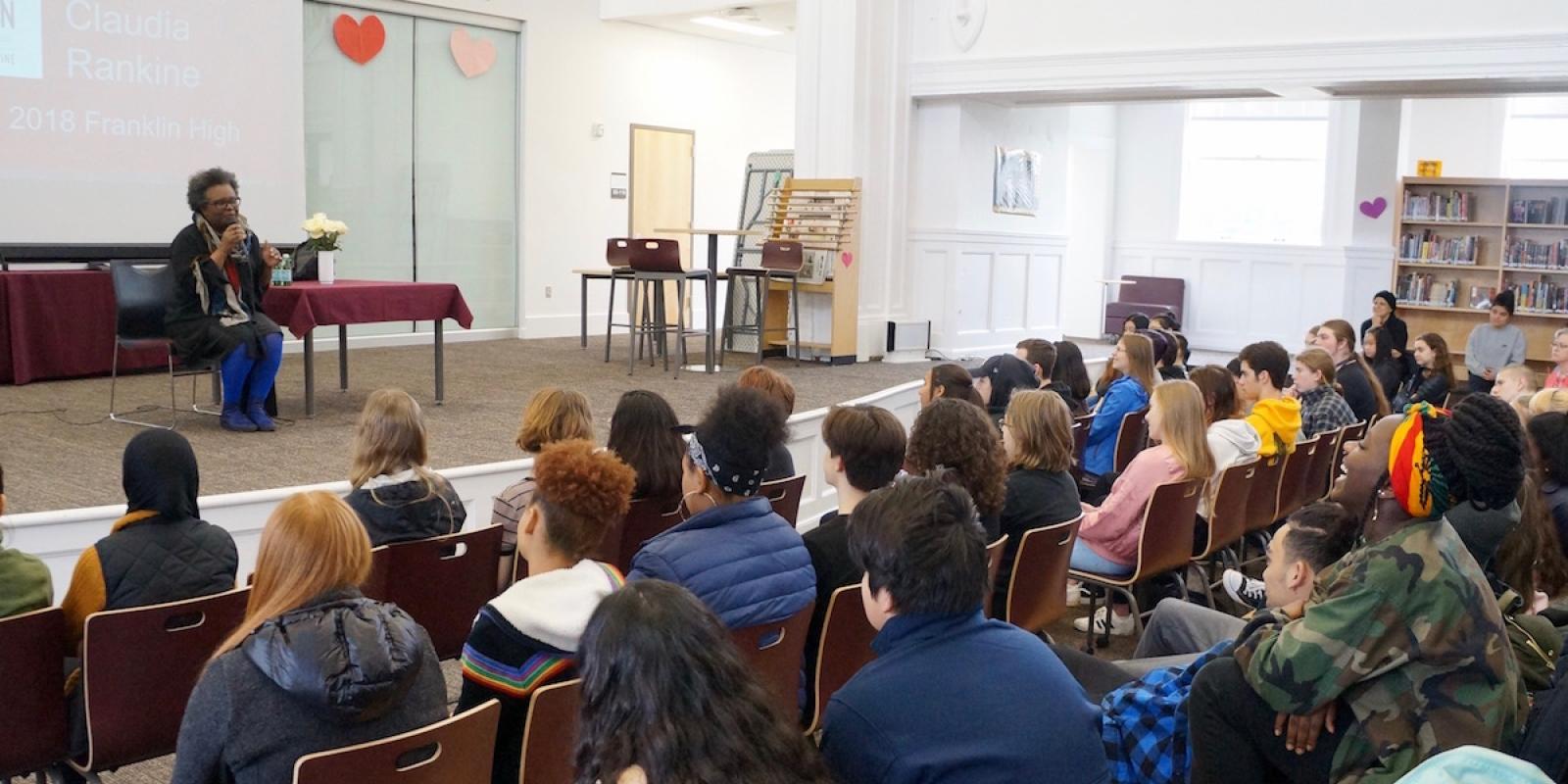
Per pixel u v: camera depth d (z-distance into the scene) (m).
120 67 8.12
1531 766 1.25
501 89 11.05
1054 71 9.73
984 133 10.88
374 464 3.06
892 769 1.62
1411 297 11.29
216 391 6.70
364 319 6.51
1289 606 2.35
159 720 2.39
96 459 5.29
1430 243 11.15
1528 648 2.34
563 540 2.15
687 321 13.09
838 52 10.19
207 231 5.94
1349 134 12.02
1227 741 2.07
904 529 1.71
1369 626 1.89
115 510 3.81
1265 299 12.86
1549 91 8.72
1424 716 1.88
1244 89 9.24
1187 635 3.04
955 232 10.70
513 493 3.29
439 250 10.71
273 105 8.91
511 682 2.05
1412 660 1.89
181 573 2.54
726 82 13.17
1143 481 3.77
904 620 1.73
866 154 10.32
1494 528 2.37
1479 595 1.92
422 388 7.75
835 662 2.66
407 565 2.91
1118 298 13.73
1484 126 11.74
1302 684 1.90
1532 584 2.62
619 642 1.24
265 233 8.94
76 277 7.70
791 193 10.29
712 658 1.25
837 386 8.62
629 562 3.27
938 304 10.86
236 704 1.78
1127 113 13.58
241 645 1.82
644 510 3.24
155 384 7.65
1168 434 3.80
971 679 1.67
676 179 12.76
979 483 2.92
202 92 8.52
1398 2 8.28
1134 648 4.18
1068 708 1.70
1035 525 3.38
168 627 2.37
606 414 6.79
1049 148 11.81
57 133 7.88
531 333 11.41
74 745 2.46
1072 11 9.63
